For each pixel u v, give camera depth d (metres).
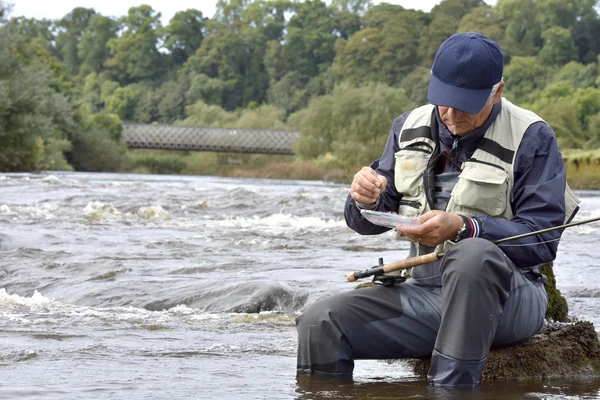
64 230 12.77
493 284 3.45
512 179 3.67
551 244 3.63
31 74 49.56
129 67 195.38
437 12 172.88
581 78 129.88
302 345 3.86
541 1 166.00
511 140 3.68
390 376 3.84
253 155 109.44
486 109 3.67
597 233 13.81
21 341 4.65
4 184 25.41
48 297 6.76
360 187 3.82
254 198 20.55
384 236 12.47
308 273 7.79
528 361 3.84
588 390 3.54
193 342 4.74
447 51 3.61
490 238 3.56
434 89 3.64
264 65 188.50
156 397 3.27
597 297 6.88
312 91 172.75
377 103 74.12
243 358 4.25
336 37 189.12
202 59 190.75
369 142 73.69
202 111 126.19
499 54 3.61
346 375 3.80
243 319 5.75
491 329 3.49
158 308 6.28
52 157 65.00
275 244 11.05
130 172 96.19
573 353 3.95
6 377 3.64
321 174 74.44
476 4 177.62
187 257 9.34
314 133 77.56
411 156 3.89
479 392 3.45
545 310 3.91
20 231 12.09
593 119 103.94
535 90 130.00
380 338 3.75
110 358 4.17
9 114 47.81
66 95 79.06
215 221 15.49
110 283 6.89
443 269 3.54
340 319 3.75
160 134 92.81
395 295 3.75
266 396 3.32
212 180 51.97
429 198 3.81
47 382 3.54
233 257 9.41
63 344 4.58
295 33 186.25
